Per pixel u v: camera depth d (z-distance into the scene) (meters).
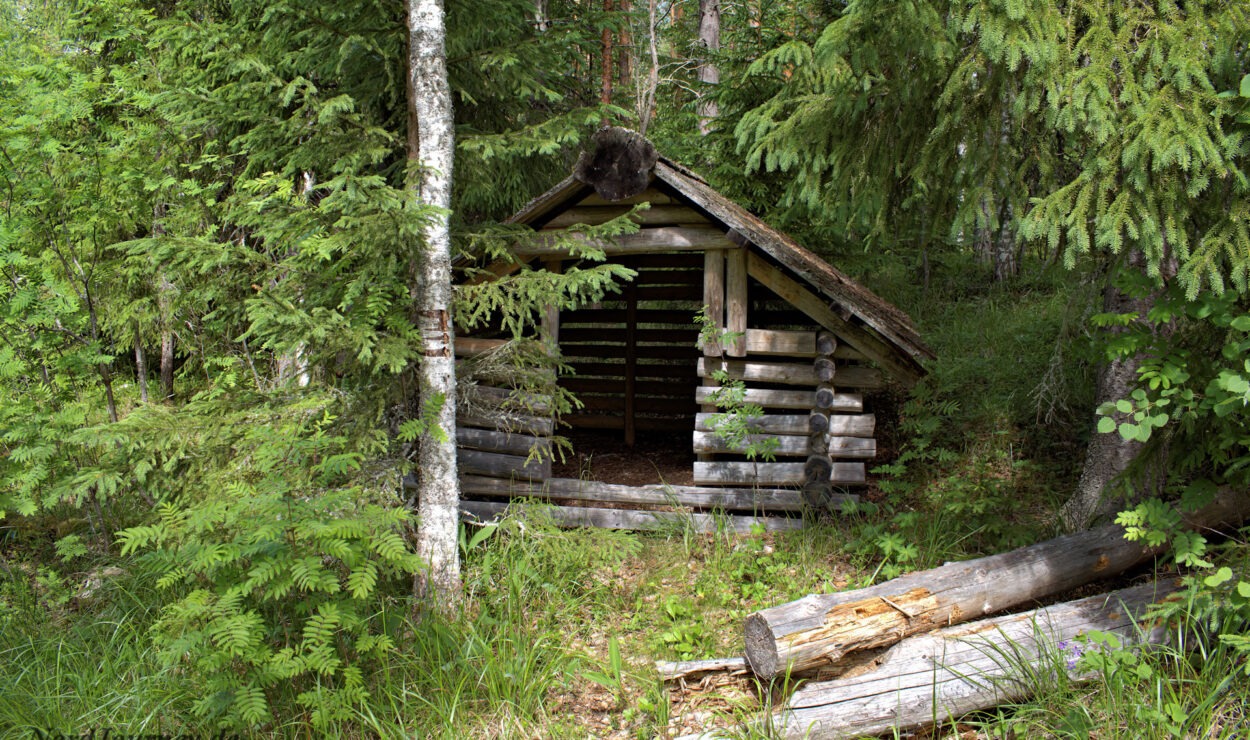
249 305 4.05
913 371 5.67
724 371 5.86
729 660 3.94
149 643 4.29
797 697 3.51
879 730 3.38
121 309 5.59
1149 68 3.27
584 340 9.16
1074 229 3.32
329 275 4.61
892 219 4.71
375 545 3.42
